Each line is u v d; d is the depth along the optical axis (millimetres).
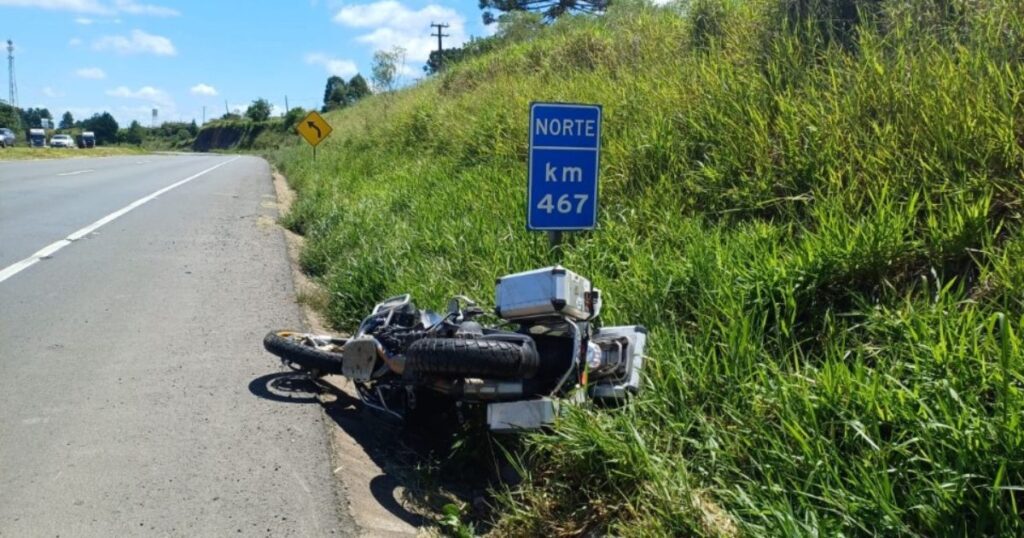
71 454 4348
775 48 7555
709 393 4102
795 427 3477
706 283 5008
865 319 4316
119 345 6262
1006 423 2955
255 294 8094
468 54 26859
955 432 2998
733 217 6102
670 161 7078
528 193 5320
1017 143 4914
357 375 4953
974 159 4926
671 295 5152
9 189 18406
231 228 12820
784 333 4418
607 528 3494
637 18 13359
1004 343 3174
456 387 4199
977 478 2908
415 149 16188
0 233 11359
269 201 18438
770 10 8477
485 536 3814
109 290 8070
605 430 3771
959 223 4391
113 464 4242
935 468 2973
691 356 4316
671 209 6398
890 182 5129
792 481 3270
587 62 13016
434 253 7910
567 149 5371
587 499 3707
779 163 6219
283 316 7285
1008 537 2697
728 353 4230
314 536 3676
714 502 3396
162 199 17422
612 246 6289
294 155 35656
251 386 5473
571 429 3777
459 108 15062
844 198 5285
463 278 6984
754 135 6488
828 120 5980
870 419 3385
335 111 52469
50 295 7797
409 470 4582
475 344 4000
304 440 4645
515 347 4008
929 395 3410
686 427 3891
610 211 6945
